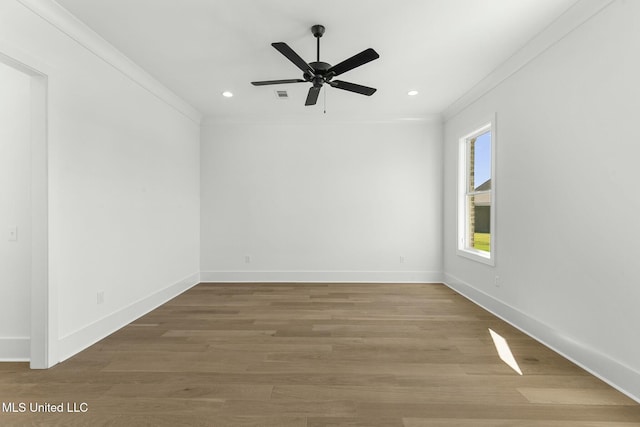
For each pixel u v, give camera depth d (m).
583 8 2.12
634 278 1.82
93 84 2.60
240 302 3.79
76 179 2.42
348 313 3.36
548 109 2.51
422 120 4.79
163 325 3.00
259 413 1.66
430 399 1.78
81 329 2.46
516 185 2.92
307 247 4.91
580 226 2.20
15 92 2.25
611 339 1.96
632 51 1.83
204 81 3.52
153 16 2.32
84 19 2.34
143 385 1.93
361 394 1.84
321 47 2.76
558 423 1.58
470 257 3.89
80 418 1.62
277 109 4.51
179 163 4.21
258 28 2.48
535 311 2.68
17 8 1.94
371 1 2.15
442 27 2.46
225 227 4.91
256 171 4.90
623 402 1.76
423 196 4.83
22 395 1.82
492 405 1.73
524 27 2.45
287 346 2.51
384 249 4.87
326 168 4.88
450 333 2.79
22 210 2.24
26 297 2.24
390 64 3.08
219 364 2.21
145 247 3.39
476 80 3.45
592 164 2.10
